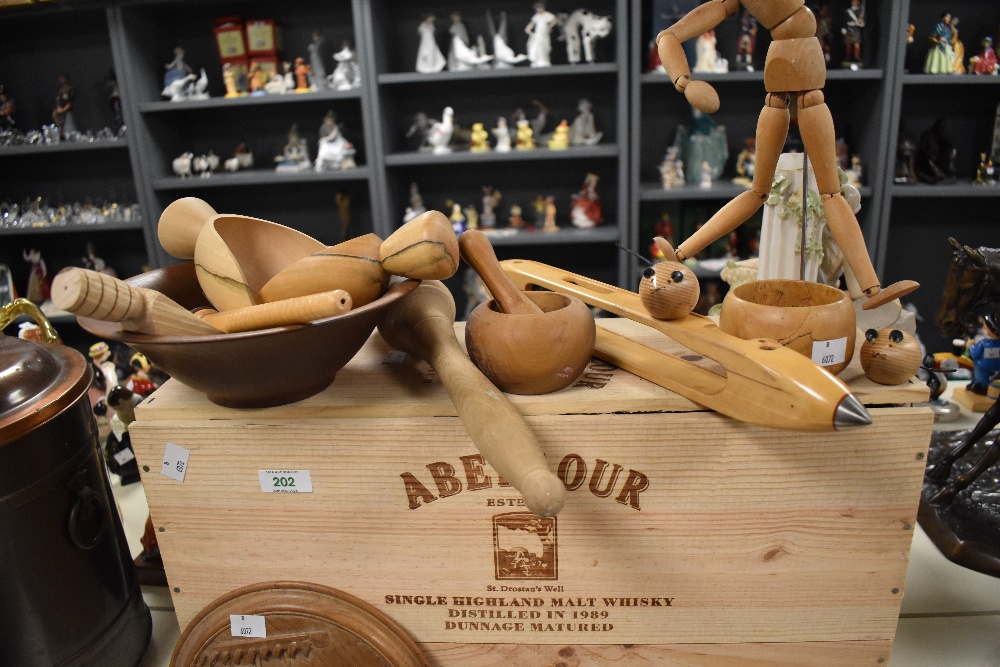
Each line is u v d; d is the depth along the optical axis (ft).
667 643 2.52
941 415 4.44
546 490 1.75
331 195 9.78
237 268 2.20
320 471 2.38
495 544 2.41
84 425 2.65
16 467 2.32
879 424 2.22
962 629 2.98
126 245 10.11
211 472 2.41
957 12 8.61
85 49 9.33
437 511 2.39
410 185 9.68
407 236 2.11
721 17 2.47
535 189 9.63
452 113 8.71
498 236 8.68
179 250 2.50
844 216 2.35
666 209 9.32
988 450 3.37
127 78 8.20
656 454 2.28
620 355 2.54
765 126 2.40
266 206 9.87
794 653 2.51
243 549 2.51
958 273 3.43
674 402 2.26
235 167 9.00
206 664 2.60
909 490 2.29
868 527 2.33
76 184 9.84
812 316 2.20
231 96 8.39
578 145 8.61
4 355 2.55
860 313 2.90
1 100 9.18
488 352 2.25
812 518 2.33
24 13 8.02
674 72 2.41
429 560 2.45
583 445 2.28
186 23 9.12
